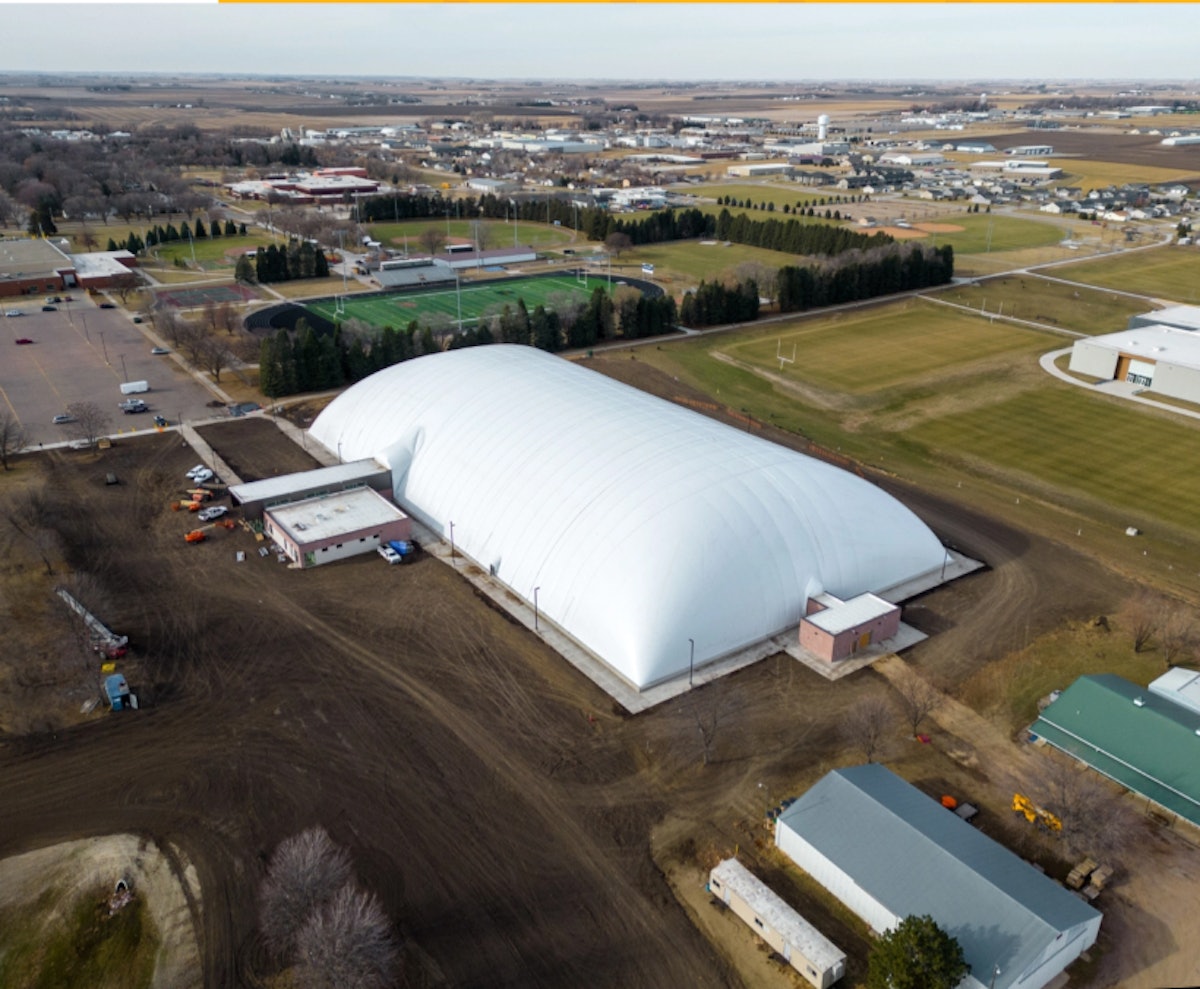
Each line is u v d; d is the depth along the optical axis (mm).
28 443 83812
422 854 38719
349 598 58188
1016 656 52938
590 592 53344
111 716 47094
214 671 50750
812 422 92125
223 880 37438
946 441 87125
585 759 44375
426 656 52281
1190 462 81750
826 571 56562
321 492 68812
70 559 62594
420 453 71250
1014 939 31953
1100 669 51781
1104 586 60906
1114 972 33500
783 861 38406
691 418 69250
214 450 82812
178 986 32906
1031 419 92625
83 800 41594
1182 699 46750
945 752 45000
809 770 43844
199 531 65562
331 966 31312
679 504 55469
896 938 31016
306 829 39875
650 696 49125
